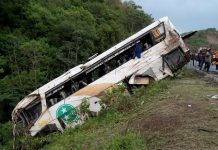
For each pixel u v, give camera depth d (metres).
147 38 18.23
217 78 19.95
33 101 17.02
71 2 40.44
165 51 18.12
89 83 17.14
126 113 14.27
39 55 26.14
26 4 32.16
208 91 14.48
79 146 11.82
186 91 14.80
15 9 31.11
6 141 17.77
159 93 15.50
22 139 16.19
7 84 23.59
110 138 10.95
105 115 15.20
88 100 16.80
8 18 30.28
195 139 8.51
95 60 17.52
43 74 25.06
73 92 17.09
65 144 13.32
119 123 13.01
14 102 22.20
